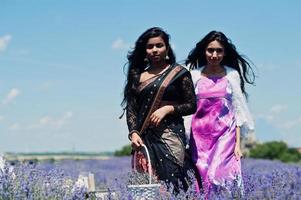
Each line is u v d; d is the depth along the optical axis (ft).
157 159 24.41
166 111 24.13
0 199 20.99
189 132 26.73
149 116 24.61
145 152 24.27
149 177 23.40
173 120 24.71
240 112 26.81
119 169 73.56
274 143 188.96
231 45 26.91
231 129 26.53
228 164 26.16
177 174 24.44
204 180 26.09
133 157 25.00
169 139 24.48
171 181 24.31
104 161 102.73
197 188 25.03
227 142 26.40
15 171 23.61
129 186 22.74
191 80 24.98
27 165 24.26
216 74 27.02
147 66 25.62
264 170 54.34
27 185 21.79
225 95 26.63
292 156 179.11
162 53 24.64
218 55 26.40
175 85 24.75
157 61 24.77
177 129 24.66
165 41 24.75
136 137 24.48
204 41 26.71
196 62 27.53
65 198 21.71
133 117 24.94
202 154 26.43
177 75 24.68
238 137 26.71
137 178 24.32
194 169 26.45
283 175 27.71
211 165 26.20
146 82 24.75
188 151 26.66
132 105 25.11
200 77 26.94
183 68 24.94
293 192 24.21
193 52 27.32
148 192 22.61
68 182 23.93
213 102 26.61
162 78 24.63
